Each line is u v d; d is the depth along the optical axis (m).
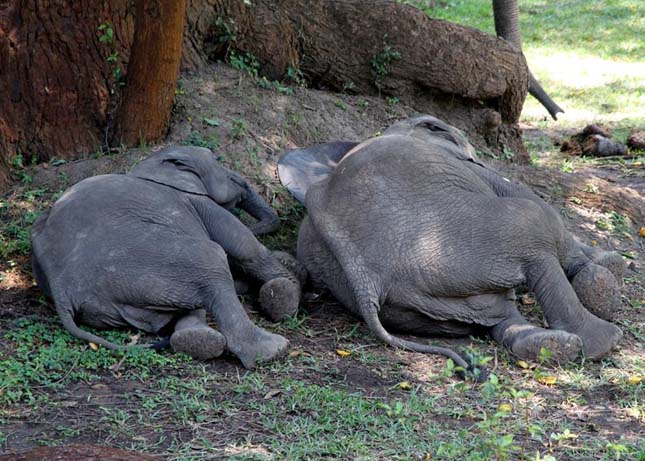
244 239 8.75
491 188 9.12
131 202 8.31
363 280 8.20
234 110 11.49
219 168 9.30
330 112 12.18
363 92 13.10
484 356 8.04
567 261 8.90
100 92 10.98
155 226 8.22
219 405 6.89
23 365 7.31
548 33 27.23
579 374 7.79
